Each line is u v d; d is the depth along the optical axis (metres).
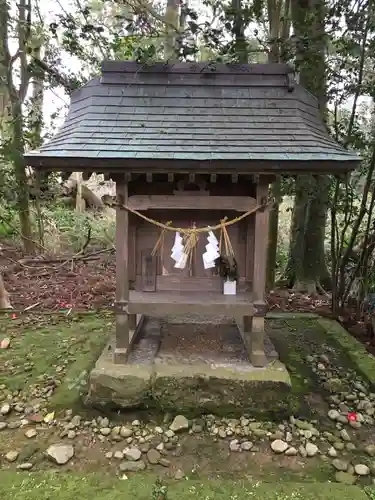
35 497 2.26
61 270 7.37
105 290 6.31
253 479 2.53
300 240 6.32
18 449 2.80
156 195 3.27
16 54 7.01
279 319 5.14
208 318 4.46
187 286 3.53
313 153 2.87
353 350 4.26
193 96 3.47
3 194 7.02
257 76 3.55
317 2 4.99
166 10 7.09
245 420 3.09
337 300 5.45
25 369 3.82
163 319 4.43
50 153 2.78
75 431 2.98
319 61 4.95
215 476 2.56
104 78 3.56
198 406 3.13
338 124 5.07
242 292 3.52
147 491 2.32
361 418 3.20
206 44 5.27
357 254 5.81
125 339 3.36
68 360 3.98
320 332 4.75
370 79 5.19
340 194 5.11
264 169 2.83
